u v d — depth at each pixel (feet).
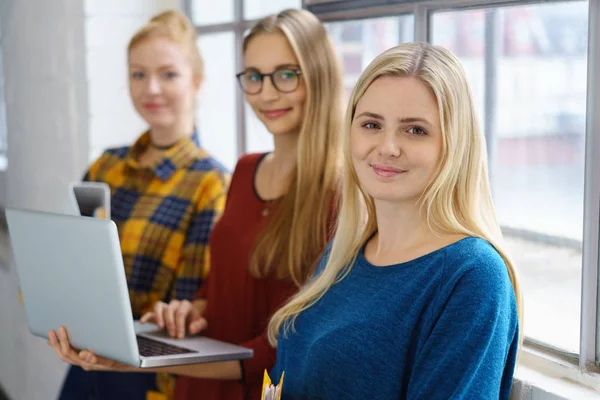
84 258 5.15
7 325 12.66
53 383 10.79
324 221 5.80
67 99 9.68
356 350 4.26
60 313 5.60
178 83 7.50
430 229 4.29
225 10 8.70
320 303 4.76
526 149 5.81
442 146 4.21
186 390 6.56
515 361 4.22
